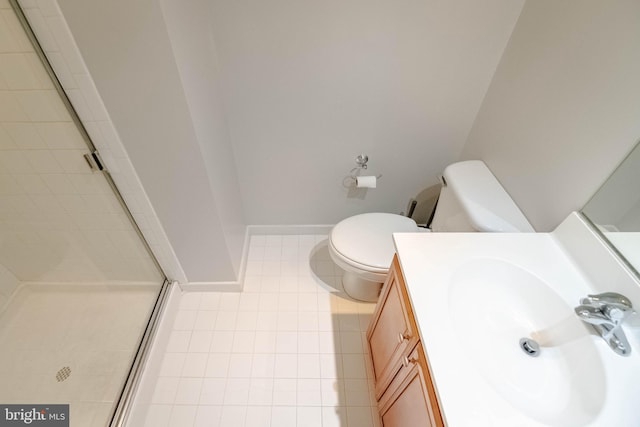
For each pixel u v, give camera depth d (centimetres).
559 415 68
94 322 154
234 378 145
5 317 153
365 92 146
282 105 149
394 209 199
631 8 76
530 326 88
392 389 109
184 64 96
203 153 115
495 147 136
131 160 115
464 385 67
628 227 79
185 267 163
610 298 74
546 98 106
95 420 125
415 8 122
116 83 94
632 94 77
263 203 194
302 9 122
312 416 134
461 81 141
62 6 79
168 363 149
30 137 108
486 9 121
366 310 172
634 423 61
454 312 84
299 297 178
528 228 113
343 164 174
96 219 137
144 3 78
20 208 131
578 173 93
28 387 134
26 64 90
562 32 99
